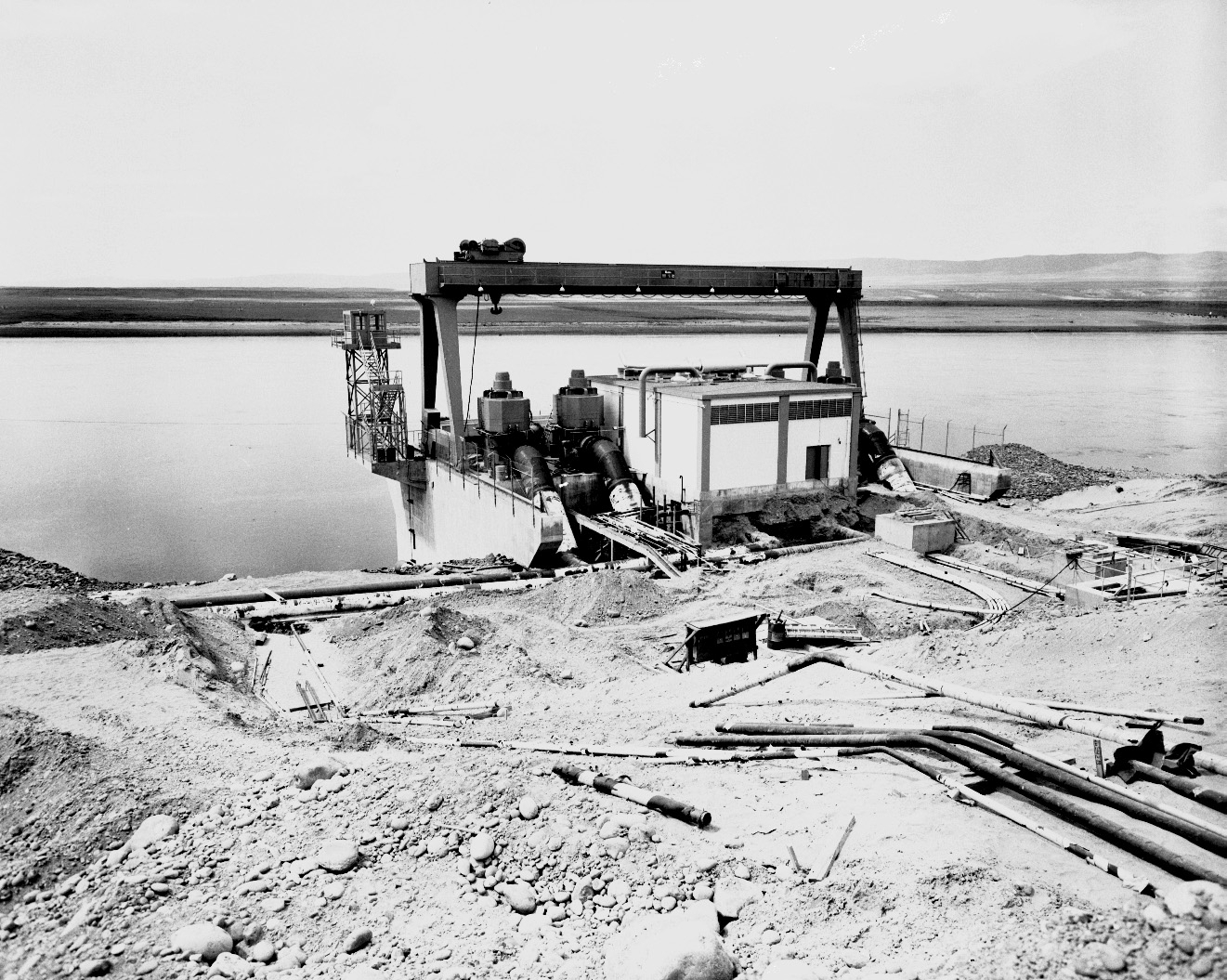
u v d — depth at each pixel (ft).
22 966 33.50
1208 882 29.99
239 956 33.19
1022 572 131.64
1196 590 99.86
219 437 442.50
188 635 96.12
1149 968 26.48
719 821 41.91
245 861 39.14
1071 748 46.03
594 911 35.29
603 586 123.13
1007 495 187.11
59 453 394.11
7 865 41.32
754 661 84.17
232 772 48.21
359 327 203.92
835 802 42.75
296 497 319.27
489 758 50.49
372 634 109.29
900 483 183.93
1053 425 364.99
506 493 161.07
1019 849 36.19
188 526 273.75
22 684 68.03
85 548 245.45
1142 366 626.64
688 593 128.36
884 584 129.49
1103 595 99.81
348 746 55.57
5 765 50.85
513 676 89.97
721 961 30.37
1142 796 37.50
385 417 205.05
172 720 59.82
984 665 65.82
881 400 454.81
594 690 80.59
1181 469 267.18
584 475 172.76
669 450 163.22
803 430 160.97
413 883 37.17
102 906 36.35
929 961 28.94
